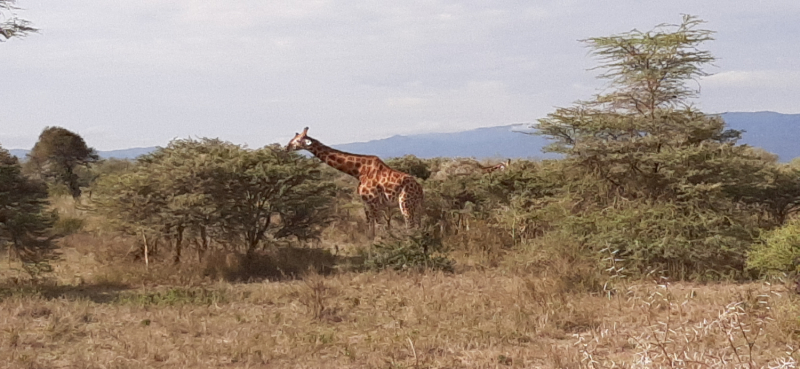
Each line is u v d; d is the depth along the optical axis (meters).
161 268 13.35
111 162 43.34
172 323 9.07
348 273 13.09
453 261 14.31
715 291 11.05
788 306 8.62
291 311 10.17
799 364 6.57
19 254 12.20
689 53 14.04
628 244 12.77
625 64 14.48
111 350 7.88
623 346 7.88
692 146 13.55
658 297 9.87
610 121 14.23
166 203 13.59
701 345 7.21
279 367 7.31
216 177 13.59
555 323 8.92
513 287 10.98
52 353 7.79
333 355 7.82
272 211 14.06
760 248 10.55
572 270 11.94
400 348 7.91
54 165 39.12
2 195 11.73
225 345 8.02
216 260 13.88
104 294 11.50
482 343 8.16
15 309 9.66
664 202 13.82
